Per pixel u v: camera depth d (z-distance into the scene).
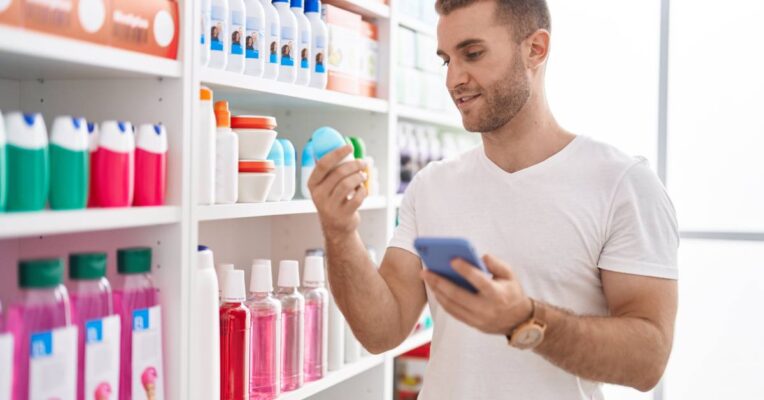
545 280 1.54
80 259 1.23
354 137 2.18
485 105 1.54
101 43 1.22
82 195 1.20
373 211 2.38
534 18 1.55
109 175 1.25
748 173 4.49
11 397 1.08
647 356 1.39
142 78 1.42
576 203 1.53
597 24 3.91
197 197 1.46
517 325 1.21
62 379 1.15
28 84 1.48
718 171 4.51
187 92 1.42
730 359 4.62
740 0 4.47
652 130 3.94
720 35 4.50
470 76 1.54
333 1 2.10
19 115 1.10
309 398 2.42
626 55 3.92
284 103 2.08
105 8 1.22
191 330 1.45
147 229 1.43
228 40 1.64
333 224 1.49
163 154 1.37
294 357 1.87
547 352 1.30
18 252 1.48
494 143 1.61
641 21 3.93
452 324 1.61
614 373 1.37
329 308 2.10
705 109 4.51
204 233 2.08
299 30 1.88
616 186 1.52
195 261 1.46
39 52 1.08
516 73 1.53
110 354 1.25
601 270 1.54
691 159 4.52
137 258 1.33
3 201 1.06
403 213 1.76
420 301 1.70
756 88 4.49
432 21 2.72
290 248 2.37
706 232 3.60
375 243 2.38
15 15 1.06
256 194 1.68
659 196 1.53
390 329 1.63
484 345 1.55
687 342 4.61
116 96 1.44
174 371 1.43
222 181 1.58
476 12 1.51
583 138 1.60
